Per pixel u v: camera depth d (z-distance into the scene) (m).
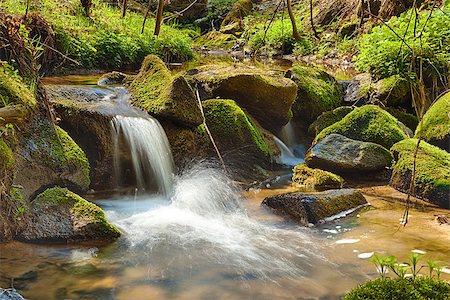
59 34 8.41
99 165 5.20
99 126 5.19
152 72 6.27
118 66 9.88
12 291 2.74
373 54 8.65
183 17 20.38
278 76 7.38
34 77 4.70
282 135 7.28
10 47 4.63
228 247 3.87
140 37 11.21
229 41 17.30
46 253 3.60
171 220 4.50
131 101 6.03
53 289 3.08
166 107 5.61
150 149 5.46
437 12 8.16
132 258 3.60
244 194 5.41
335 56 13.27
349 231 4.22
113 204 4.93
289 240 4.04
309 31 15.71
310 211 4.43
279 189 5.64
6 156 3.77
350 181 5.86
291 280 3.29
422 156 5.48
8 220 3.70
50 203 3.93
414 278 2.32
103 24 11.20
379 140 6.44
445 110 6.28
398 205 4.95
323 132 6.70
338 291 3.13
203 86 6.79
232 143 6.16
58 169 4.46
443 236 4.07
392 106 7.89
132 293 3.07
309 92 7.64
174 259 3.61
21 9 8.39
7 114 3.97
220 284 3.23
